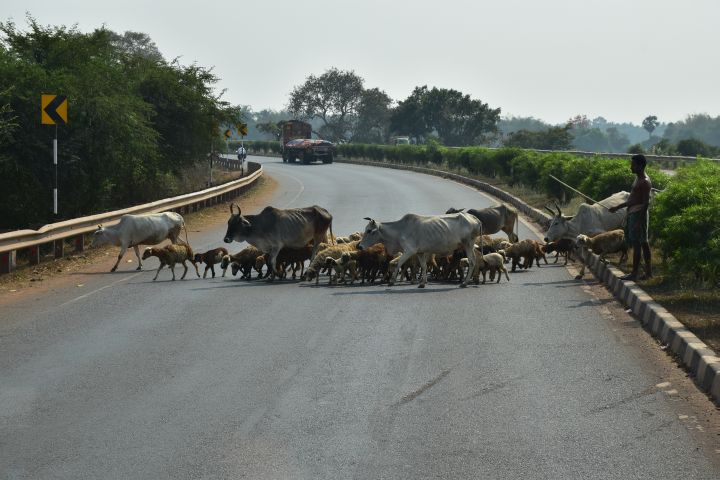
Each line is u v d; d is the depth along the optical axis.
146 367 9.75
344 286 15.81
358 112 135.00
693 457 6.88
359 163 84.62
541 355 10.22
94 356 10.28
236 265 16.88
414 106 108.69
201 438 7.36
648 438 7.32
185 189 42.69
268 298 14.40
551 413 8.00
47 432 7.53
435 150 68.12
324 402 8.38
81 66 30.56
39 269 18.23
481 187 44.72
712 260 12.62
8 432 7.54
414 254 15.50
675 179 20.73
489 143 109.81
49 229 18.98
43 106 23.16
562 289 15.12
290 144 82.25
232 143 129.88
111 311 13.24
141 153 30.70
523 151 43.25
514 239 19.06
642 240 14.51
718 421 7.76
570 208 28.28
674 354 10.19
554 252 20.38
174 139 39.34
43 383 9.09
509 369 9.58
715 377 8.53
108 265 19.06
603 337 11.19
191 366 9.79
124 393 8.71
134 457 6.92
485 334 11.39
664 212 14.70
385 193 40.88
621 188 22.34
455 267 16.22
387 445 7.16
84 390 8.82
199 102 39.78
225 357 10.20
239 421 7.80
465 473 6.54
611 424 7.69
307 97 133.75
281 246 16.62
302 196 39.28
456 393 8.66
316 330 11.73
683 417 7.88
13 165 25.83
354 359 10.07
